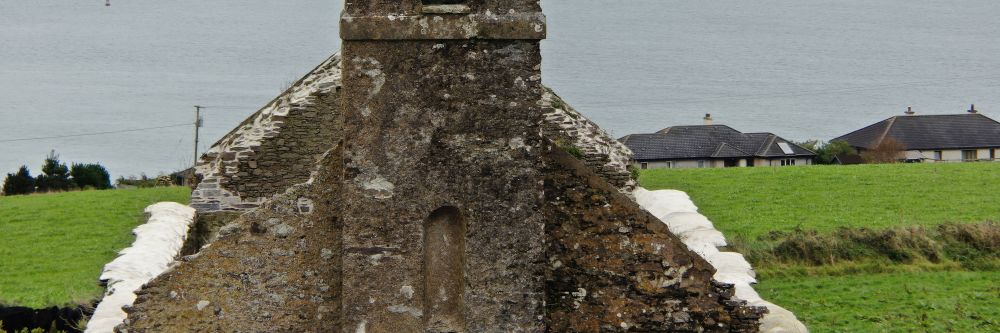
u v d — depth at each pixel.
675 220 96.19
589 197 57.84
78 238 110.88
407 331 52.47
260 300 56.41
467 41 51.91
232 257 56.50
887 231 101.19
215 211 96.69
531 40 52.12
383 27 51.47
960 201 125.25
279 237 56.47
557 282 57.78
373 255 52.31
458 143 52.22
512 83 52.22
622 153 107.19
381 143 52.06
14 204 128.25
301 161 96.38
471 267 52.53
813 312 84.75
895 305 86.38
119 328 56.19
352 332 52.50
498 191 52.47
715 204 124.56
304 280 56.50
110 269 76.44
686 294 58.25
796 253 97.81
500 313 52.81
